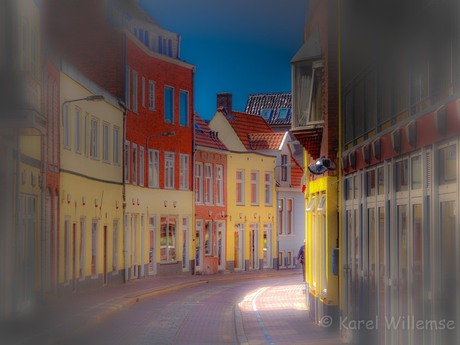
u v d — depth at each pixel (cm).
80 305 2823
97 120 3716
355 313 1809
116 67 4266
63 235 3116
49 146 2877
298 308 2897
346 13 2011
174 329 2308
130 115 4391
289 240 6525
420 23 1242
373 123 1655
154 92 4856
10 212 2302
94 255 3694
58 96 3012
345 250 1959
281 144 6519
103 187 3816
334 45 2119
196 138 5512
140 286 3975
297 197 6638
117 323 2441
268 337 2050
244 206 6019
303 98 2383
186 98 5266
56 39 4278
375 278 1576
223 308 3033
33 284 2650
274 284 4534
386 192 1466
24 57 2425
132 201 4400
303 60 2341
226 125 6519
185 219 5253
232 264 5853
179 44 5206
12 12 2241
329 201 2075
